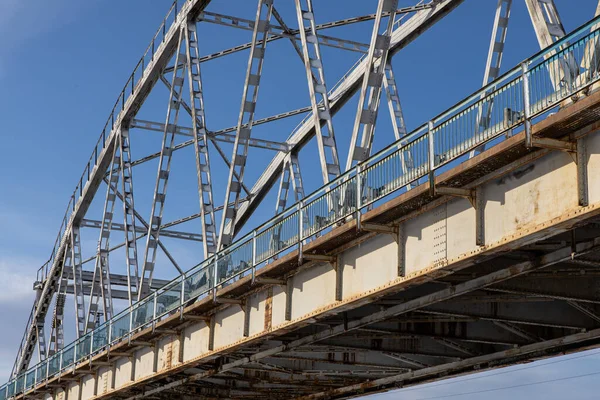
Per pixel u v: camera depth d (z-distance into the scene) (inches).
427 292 998.4
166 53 2122.3
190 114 2118.6
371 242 941.8
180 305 1381.6
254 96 1601.9
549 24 850.1
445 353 1235.9
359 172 932.0
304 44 1322.6
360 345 1210.0
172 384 1663.4
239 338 1228.5
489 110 760.3
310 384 1596.9
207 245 1679.4
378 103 1135.0
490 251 762.8
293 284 1096.2
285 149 1971.0
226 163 1990.7
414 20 1562.5
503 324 1093.8
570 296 900.6
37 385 2418.8
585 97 645.9
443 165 795.4
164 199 2112.5
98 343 1872.5
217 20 1903.3
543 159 716.7
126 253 2245.3
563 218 684.7
